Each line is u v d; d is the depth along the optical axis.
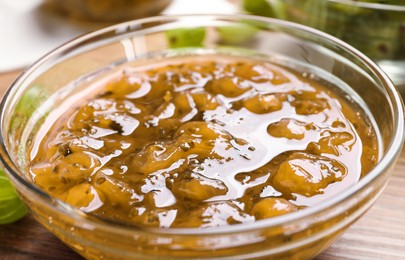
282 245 0.23
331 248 0.28
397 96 0.26
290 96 0.29
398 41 0.34
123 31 0.32
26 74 0.29
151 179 0.25
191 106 0.28
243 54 0.33
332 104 0.29
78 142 0.27
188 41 0.33
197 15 0.33
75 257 0.28
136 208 0.24
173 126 0.28
